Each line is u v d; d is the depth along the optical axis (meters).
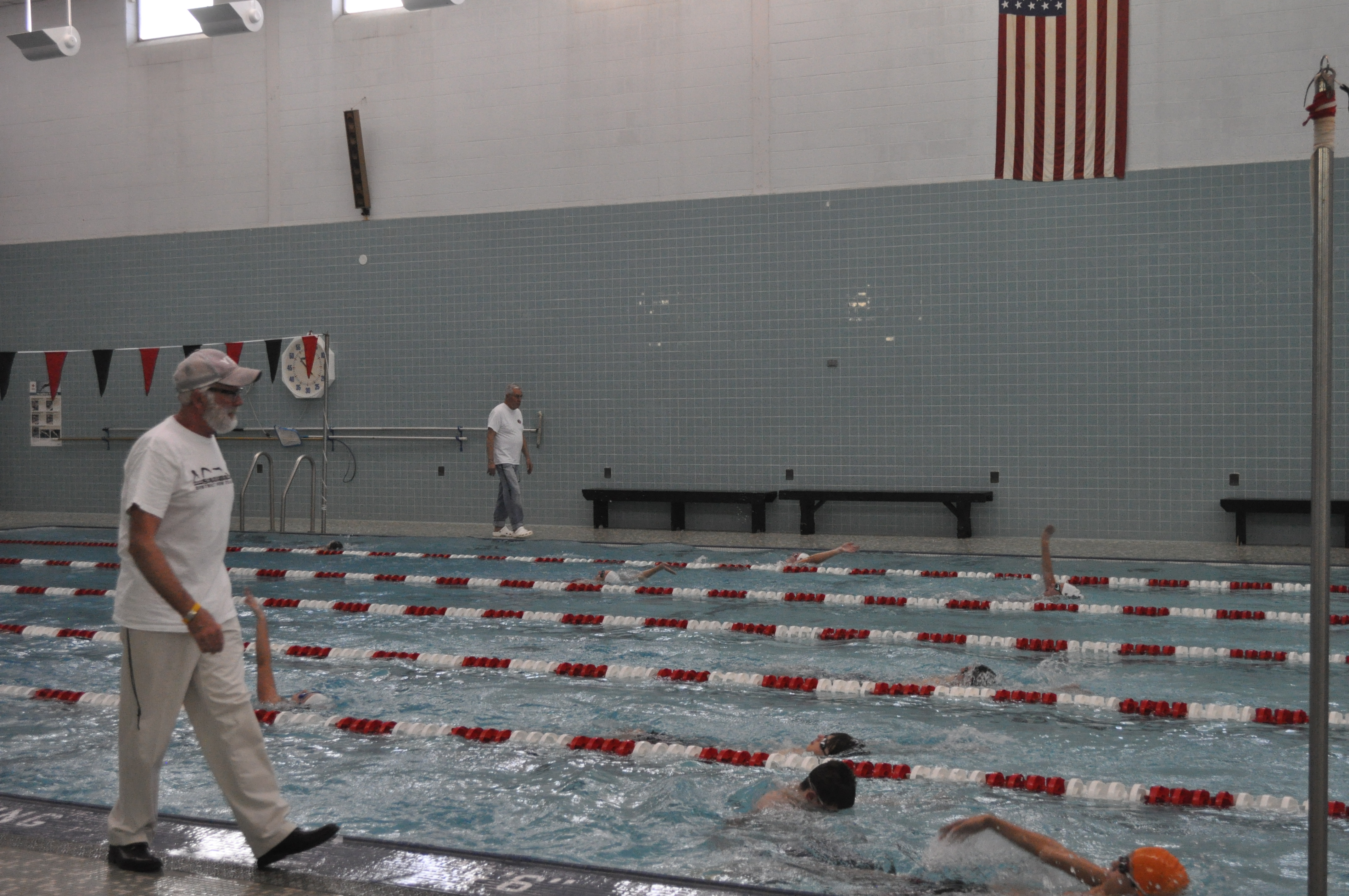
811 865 2.93
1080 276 10.65
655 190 11.89
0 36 13.89
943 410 11.10
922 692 4.92
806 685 5.05
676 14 11.74
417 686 5.09
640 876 2.62
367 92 12.75
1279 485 10.19
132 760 2.70
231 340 13.34
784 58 11.42
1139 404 10.54
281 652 5.83
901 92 11.09
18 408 14.09
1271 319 10.16
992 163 10.84
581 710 4.63
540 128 12.24
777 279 11.55
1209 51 10.20
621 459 12.14
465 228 12.52
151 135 13.50
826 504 11.54
